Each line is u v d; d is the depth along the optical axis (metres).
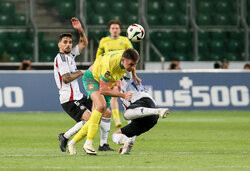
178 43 90.56
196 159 29.20
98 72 30.50
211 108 70.75
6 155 31.47
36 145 37.59
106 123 34.06
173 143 38.62
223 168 25.89
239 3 91.00
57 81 33.12
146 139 41.44
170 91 70.12
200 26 91.75
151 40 90.31
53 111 69.38
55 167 26.12
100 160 28.59
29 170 25.34
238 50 91.50
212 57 91.00
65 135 32.75
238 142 39.28
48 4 87.00
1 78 68.50
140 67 74.44
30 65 74.06
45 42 85.06
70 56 33.41
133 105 30.17
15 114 66.81
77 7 85.69
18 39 87.00
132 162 27.84
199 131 48.12
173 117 62.94
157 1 91.88
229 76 70.88
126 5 90.62
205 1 92.88
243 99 71.06
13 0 88.75
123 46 48.88
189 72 70.38
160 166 26.41
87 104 33.66
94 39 79.25
